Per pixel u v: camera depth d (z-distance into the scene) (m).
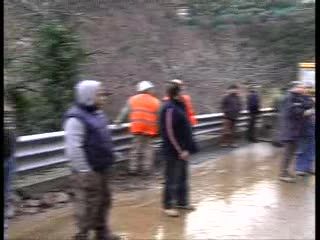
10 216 6.38
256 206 7.59
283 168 9.37
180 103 7.02
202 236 6.21
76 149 5.34
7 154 5.50
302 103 9.24
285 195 8.29
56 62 10.44
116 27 19.88
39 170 7.61
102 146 5.42
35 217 6.73
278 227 6.61
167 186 7.05
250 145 14.25
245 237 6.20
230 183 9.12
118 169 9.21
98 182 5.51
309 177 9.69
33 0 13.55
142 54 19.98
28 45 10.91
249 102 14.89
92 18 19.02
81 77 11.24
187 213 7.15
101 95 5.48
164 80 19.72
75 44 10.84
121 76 17.75
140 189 8.45
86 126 5.34
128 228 6.44
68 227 6.37
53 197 7.42
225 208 7.45
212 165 10.88
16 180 7.09
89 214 5.59
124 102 16.34
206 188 8.69
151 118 9.20
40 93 10.09
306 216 7.12
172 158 7.05
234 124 13.73
